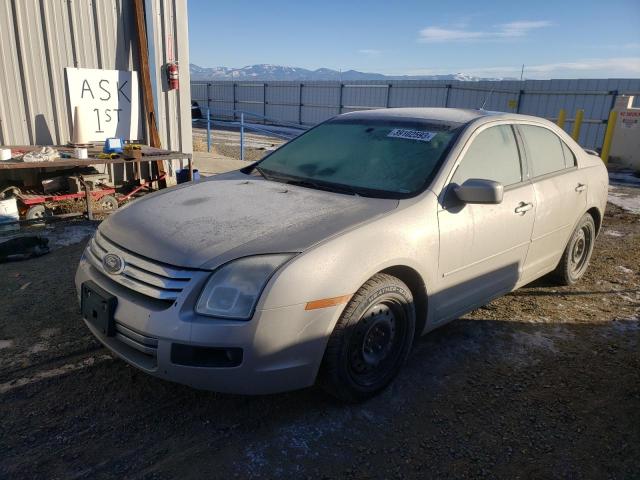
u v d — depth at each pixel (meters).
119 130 7.74
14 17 6.64
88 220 6.49
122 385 3.09
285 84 30.27
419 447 2.68
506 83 20.09
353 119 4.16
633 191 10.76
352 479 2.44
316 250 2.61
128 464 2.47
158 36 7.91
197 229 2.78
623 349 3.80
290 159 3.96
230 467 2.48
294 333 2.54
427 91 23.94
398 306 3.02
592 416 3.00
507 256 3.78
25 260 5.05
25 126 7.02
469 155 3.48
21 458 2.47
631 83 16.48
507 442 2.75
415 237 2.99
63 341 3.55
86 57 7.35
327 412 2.92
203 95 35.88
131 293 2.69
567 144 4.57
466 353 3.65
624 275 5.39
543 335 3.96
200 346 2.44
